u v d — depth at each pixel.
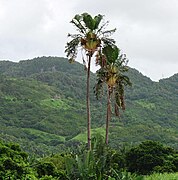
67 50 37.66
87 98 37.91
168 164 50.78
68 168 22.52
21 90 169.50
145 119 141.62
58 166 37.94
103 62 38.69
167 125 142.38
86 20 37.03
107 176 22.88
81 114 154.12
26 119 139.75
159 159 51.09
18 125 134.12
